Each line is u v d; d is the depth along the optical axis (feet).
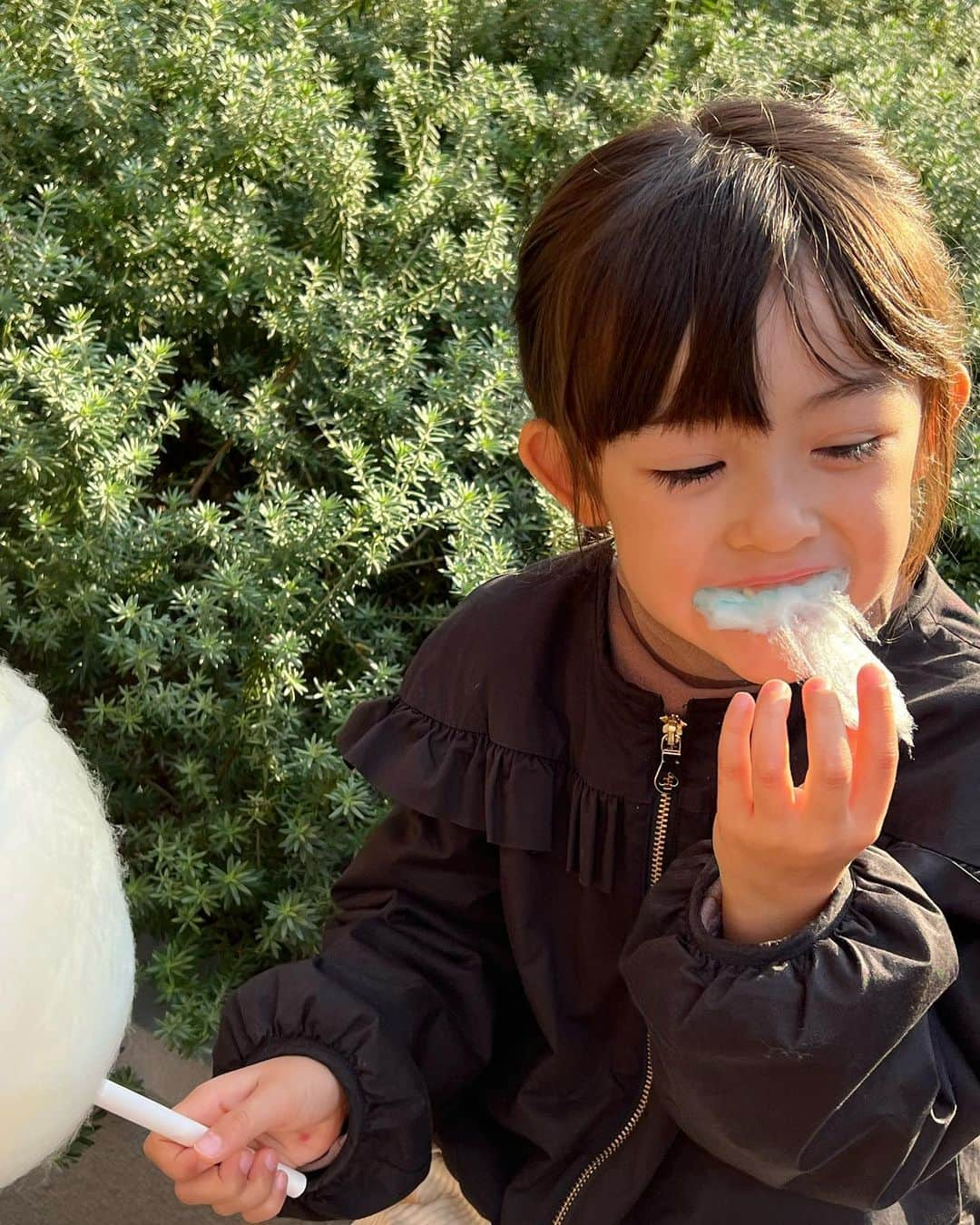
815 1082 3.25
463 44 10.72
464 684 4.54
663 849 4.23
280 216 8.79
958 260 8.41
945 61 11.03
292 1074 4.22
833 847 3.11
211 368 8.86
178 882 6.49
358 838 6.50
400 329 7.97
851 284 3.37
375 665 6.81
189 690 6.91
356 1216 4.41
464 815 4.48
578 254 3.62
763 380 3.28
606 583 4.42
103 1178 6.86
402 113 9.12
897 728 3.39
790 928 3.41
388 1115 4.30
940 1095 3.62
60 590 7.14
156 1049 6.95
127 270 8.25
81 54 8.29
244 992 4.50
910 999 3.25
